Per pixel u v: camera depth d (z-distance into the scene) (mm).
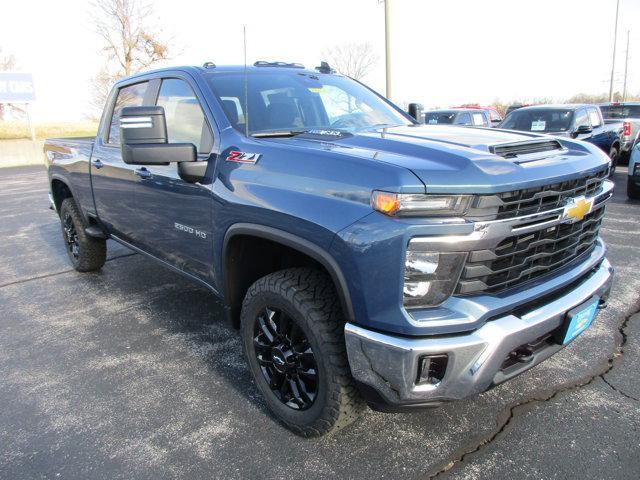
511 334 1986
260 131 2832
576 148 2645
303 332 2314
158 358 3367
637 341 3355
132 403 2852
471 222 1901
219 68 3277
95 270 5234
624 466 2244
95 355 3434
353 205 2012
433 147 2186
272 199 2309
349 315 2061
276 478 2250
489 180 1913
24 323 4004
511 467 2262
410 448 2410
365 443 2457
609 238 5883
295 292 2281
